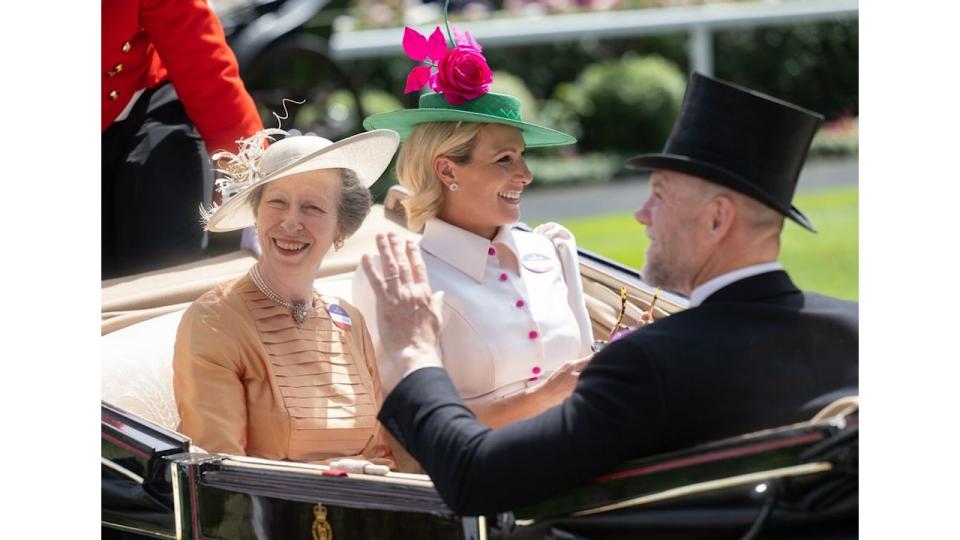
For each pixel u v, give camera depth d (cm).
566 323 529
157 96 660
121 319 550
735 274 366
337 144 465
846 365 362
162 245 647
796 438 330
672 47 2214
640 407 345
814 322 363
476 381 499
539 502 359
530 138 540
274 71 1101
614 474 352
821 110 2088
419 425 369
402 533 386
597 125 2080
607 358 354
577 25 1752
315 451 475
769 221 364
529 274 532
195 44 629
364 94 1878
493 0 1908
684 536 349
